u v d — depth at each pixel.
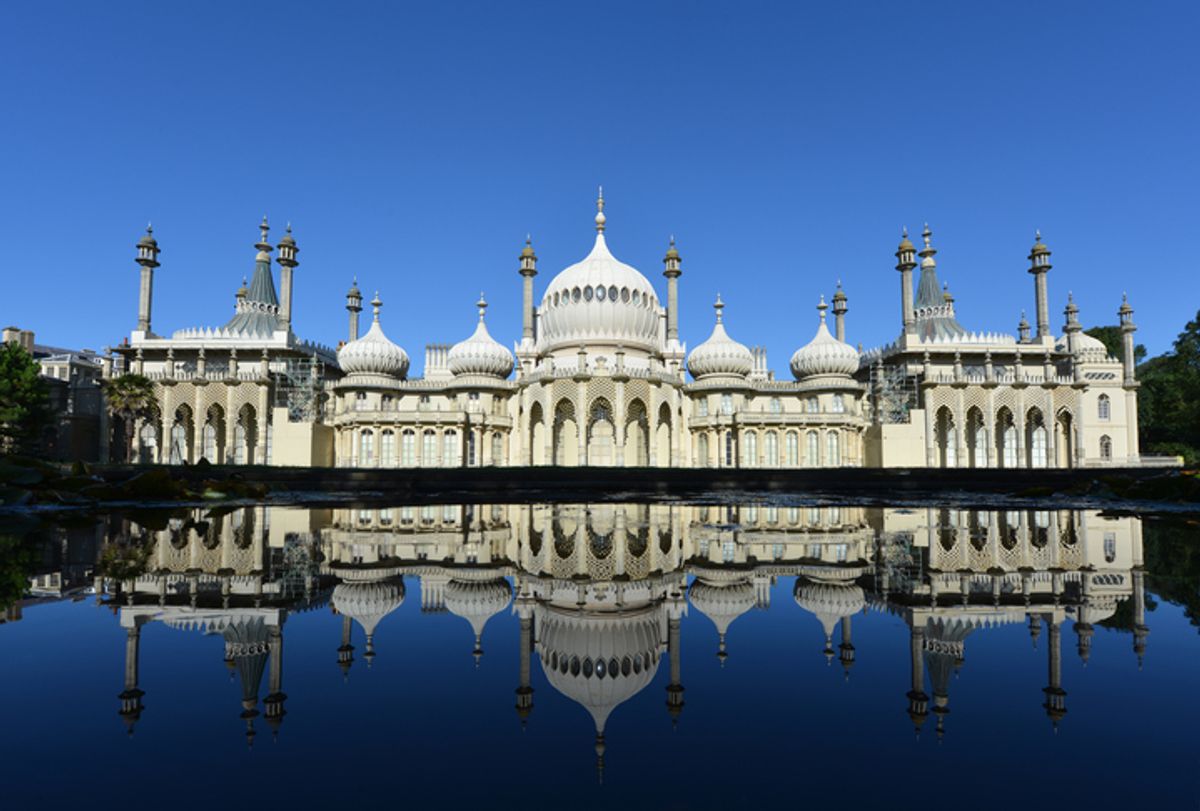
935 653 6.02
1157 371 106.00
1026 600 8.41
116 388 69.50
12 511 19.94
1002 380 74.75
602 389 65.00
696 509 24.61
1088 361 82.12
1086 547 13.38
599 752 3.82
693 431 74.81
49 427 77.44
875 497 32.59
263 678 5.34
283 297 79.56
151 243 78.50
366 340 74.06
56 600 8.31
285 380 77.31
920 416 74.50
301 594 8.81
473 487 41.62
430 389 73.69
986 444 74.94
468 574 10.53
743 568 11.11
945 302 89.62
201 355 72.62
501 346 75.19
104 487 24.12
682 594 8.95
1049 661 5.78
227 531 15.95
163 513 20.22
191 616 7.52
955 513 21.86
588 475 41.94
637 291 73.38
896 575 10.33
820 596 8.77
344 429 71.06
